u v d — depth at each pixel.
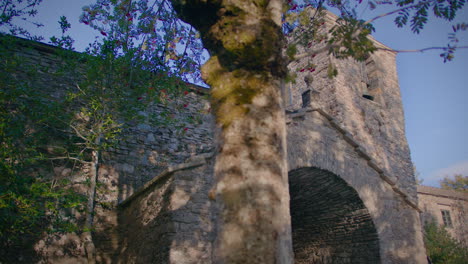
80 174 7.70
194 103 9.94
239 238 2.40
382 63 13.67
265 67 2.96
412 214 8.88
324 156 7.80
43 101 7.38
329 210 8.91
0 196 5.30
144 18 6.18
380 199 8.48
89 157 7.94
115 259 7.42
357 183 8.17
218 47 3.12
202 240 5.93
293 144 7.41
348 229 8.70
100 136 7.64
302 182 8.27
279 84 3.03
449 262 12.60
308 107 7.89
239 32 2.97
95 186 7.28
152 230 6.35
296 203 9.37
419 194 17.48
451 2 4.00
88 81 7.24
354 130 11.37
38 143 7.05
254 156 2.64
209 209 6.19
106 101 7.53
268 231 2.44
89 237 6.91
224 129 2.76
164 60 7.14
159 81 7.67
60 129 7.69
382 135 12.23
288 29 5.74
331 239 9.16
